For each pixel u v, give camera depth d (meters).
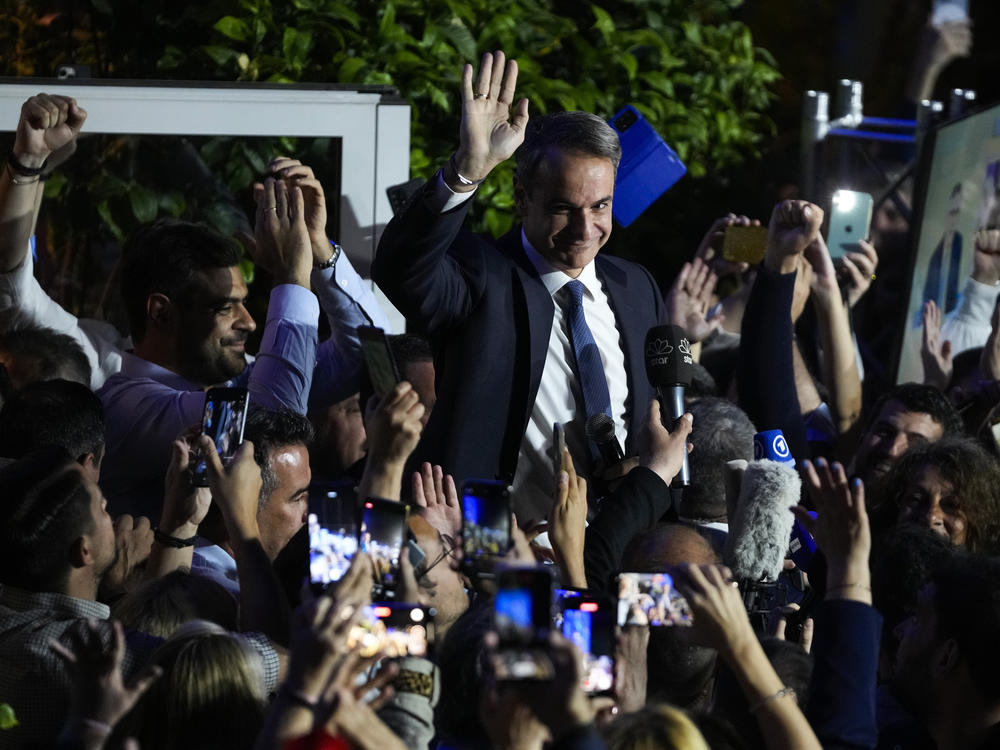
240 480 6.65
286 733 4.64
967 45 18.95
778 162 15.38
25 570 6.62
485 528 5.55
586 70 13.80
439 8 12.74
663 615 5.50
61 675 6.29
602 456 8.38
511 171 12.69
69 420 8.34
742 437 8.97
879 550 8.24
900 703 7.03
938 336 12.44
